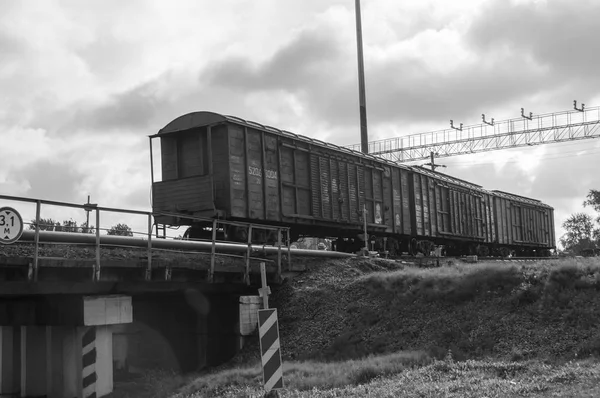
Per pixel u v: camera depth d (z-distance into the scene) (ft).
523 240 177.06
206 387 46.65
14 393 51.47
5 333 53.88
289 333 61.36
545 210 199.72
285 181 86.12
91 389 46.88
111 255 49.83
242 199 77.92
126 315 49.52
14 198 38.40
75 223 52.24
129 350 66.44
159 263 50.44
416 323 55.21
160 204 79.97
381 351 53.11
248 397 39.34
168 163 81.15
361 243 107.55
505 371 39.09
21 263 39.75
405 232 116.37
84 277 44.96
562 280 52.21
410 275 62.39
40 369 49.21
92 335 47.21
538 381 34.88
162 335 65.51
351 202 100.42
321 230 99.81
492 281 55.88
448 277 59.31
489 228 154.40
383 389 36.14
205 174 78.18
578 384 33.19
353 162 102.42
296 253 74.79
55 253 45.65
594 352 42.93
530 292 52.21
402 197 116.88
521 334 48.21
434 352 49.26
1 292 41.09
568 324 47.29
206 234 80.23
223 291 61.52
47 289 43.75
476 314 52.85
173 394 48.42
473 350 48.70
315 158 92.89
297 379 43.04
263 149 82.23
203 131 78.84
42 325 49.03
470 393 32.17
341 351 55.16
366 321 58.03
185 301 64.23
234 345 61.82
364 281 64.59
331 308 62.59
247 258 61.11
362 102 140.36
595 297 49.14
